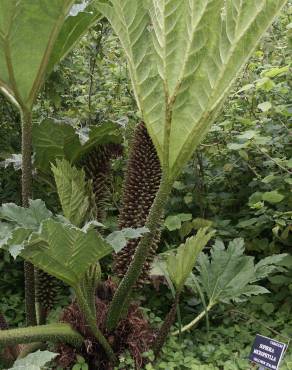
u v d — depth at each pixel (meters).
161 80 2.20
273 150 3.66
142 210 2.65
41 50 2.41
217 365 2.82
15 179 4.08
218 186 4.02
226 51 2.10
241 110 4.08
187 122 2.22
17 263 3.96
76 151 2.89
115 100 4.66
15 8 2.23
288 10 4.21
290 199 3.43
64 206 2.40
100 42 4.68
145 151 2.61
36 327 2.38
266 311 3.30
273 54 4.36
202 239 2.53
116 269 2.74
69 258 2.17
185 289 3.43
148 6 2.12
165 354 2.79
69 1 2.30
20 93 2.52
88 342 2.48
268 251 3.62
